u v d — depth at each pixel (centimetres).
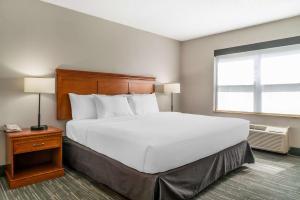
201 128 246
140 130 228
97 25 373
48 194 223
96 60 372
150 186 177
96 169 243
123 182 204
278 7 331
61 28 328
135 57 438
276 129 378
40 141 258
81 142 280
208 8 335
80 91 347
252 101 433
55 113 324
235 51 444
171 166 192
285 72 388
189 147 209
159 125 262
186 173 205
